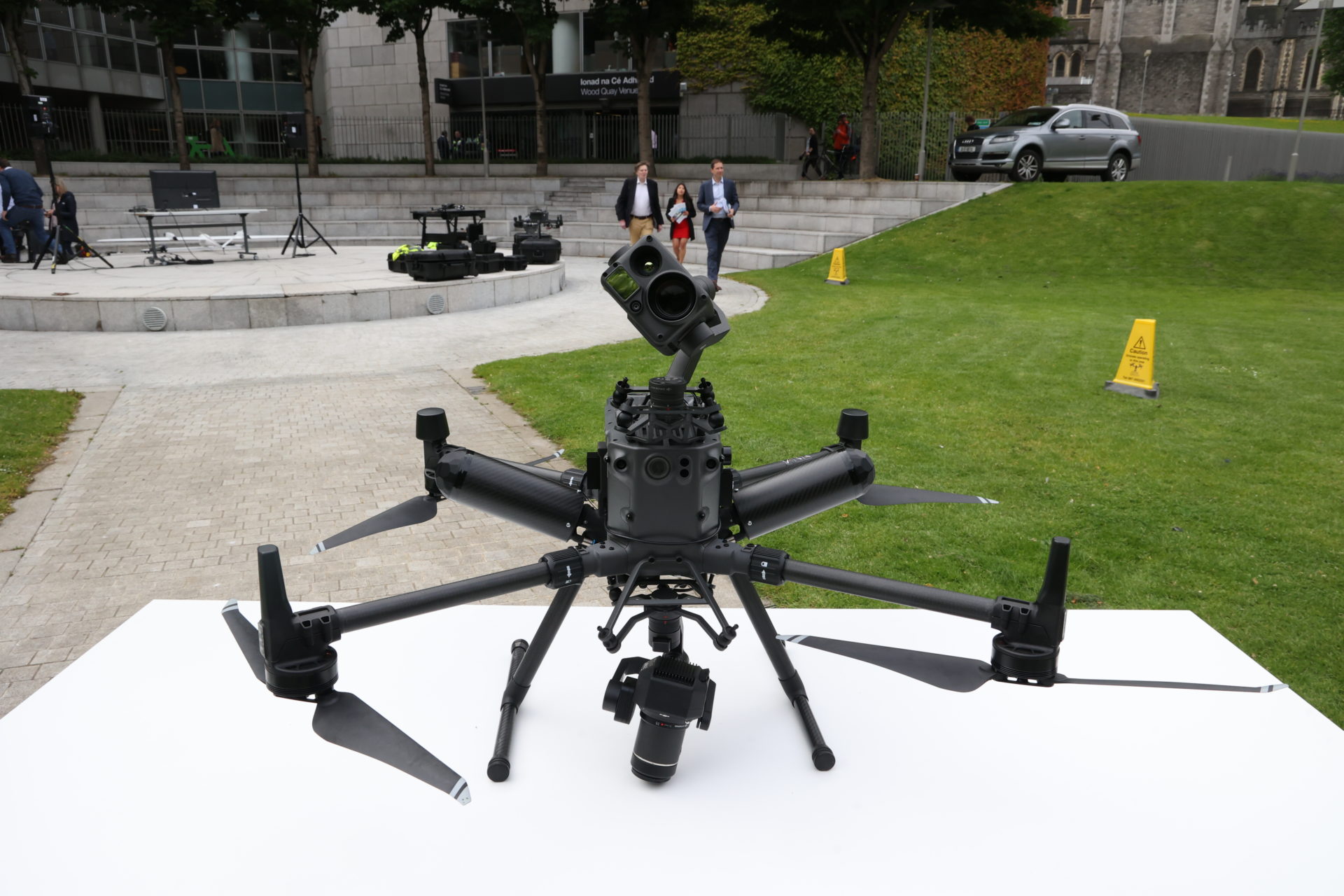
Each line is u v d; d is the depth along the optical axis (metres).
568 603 1.95
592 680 2.37
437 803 1.87
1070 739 2.12
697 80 30.53
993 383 7.71
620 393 1.71
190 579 4.04
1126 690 2.34
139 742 2.07
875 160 22.53
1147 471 5.50
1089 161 20.81
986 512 4.79
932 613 2.79
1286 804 1.88
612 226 22.53
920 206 20.30
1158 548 4.36
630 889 1.64
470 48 34.62
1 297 10.92
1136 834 1.79
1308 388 7.62
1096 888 1.64
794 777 1.97
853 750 2.08
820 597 3.73
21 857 1.70
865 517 4.72
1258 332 10.36
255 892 1.62
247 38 36.66
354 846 1.74
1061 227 18.06
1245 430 6.38
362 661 2.46
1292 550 4.35
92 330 11.05
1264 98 76.88
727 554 1.57
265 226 24.11
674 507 1.54
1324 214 17.06
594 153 34.12
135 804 1.85
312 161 28.81
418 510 1.73
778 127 30.28
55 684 2.31
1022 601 1.47
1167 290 14.55
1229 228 17.06
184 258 17.69
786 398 7.19
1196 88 77.56
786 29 22.72
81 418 6.91
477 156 34.41
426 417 1.66
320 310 11.62
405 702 2.26
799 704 2.12
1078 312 11.92
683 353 1.69
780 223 21.19
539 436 6.30
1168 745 2.10
